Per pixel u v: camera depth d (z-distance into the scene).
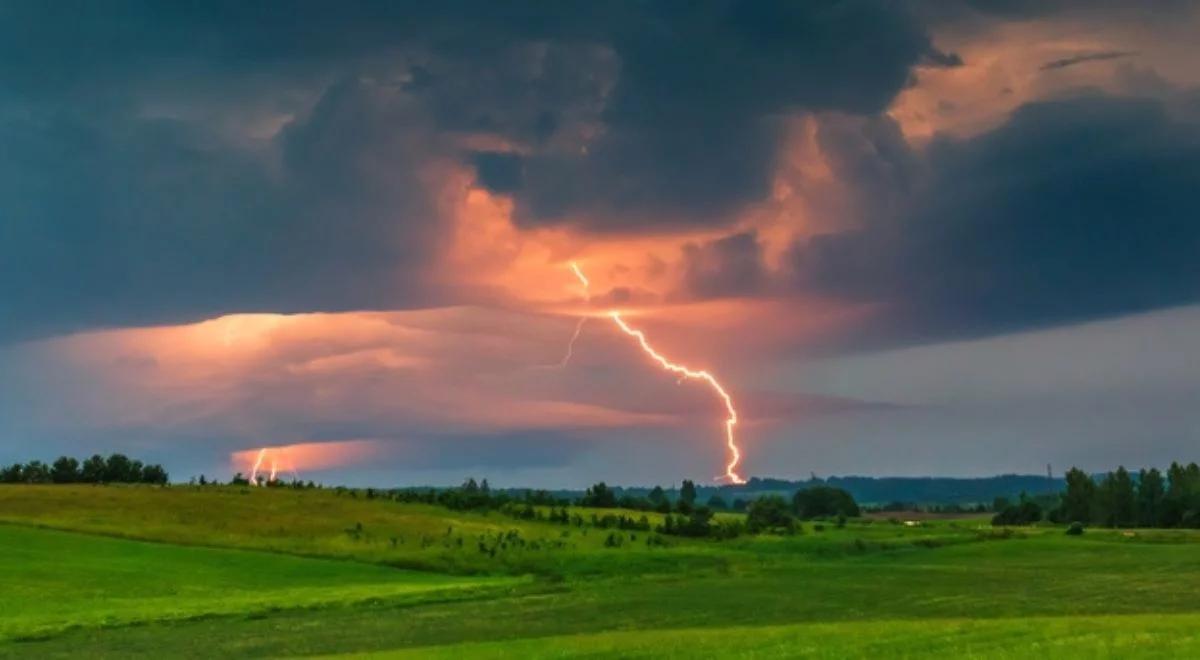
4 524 125.75
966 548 136.50
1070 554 124.06
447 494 185.12
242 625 68.56
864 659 39.91
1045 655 37.69
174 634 64.44
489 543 133.38
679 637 51.72
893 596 82.38
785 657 41.59
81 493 155.50
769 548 140.00
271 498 165.00
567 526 162.25
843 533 164.38
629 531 157.50
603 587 93.38
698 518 163.12
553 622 69.00
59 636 64.06
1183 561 109.44
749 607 76.12
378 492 185.62
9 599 82.12
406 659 47.31
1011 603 74.62
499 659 45.72
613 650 46.59
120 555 109.81
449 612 75.31
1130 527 193.88
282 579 102.75
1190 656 35.84
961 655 39.16
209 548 121.06
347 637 62.19
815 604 77.44
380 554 123.25
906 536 153.88
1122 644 39.31
